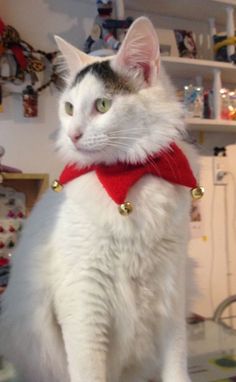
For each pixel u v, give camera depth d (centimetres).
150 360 83
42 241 79
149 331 80
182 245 77
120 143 69
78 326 72
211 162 170
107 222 69
